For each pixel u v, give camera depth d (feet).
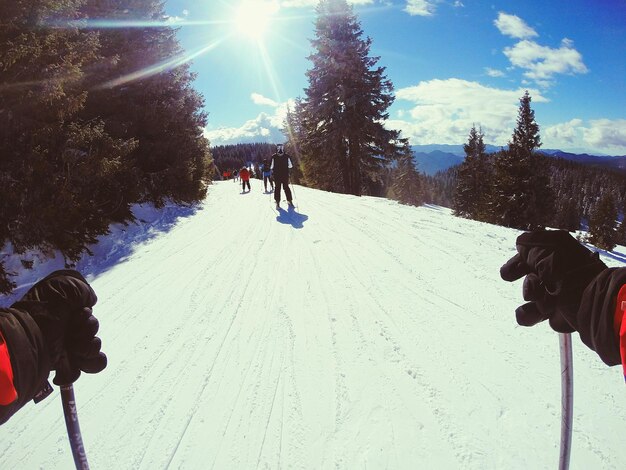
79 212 26.61
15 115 24.97
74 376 3.30
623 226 150.61
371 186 132.57
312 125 116.78
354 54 99.35
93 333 3.19
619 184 500.33
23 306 2.93
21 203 23.90
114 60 33.83
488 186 134.72
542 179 108.99
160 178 42.29
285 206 43.75
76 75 25.49
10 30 22.86
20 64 23.16
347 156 108.99
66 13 25.48
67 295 3.12
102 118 37.81
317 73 104.68
